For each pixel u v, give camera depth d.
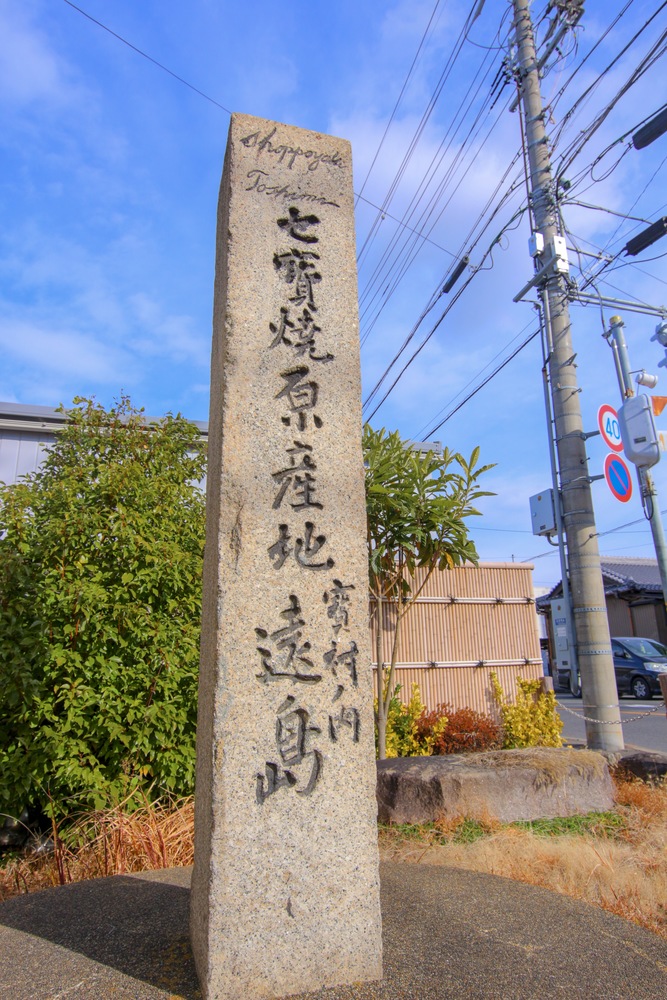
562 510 6.90
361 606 2.43
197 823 2.34
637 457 6.40
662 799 4.84
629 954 2.29
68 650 4.25
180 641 4.54
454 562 6.84
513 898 2.80
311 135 2.89
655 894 3.18
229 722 2.17
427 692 7.64
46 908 2.66
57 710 4.33
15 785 4.00
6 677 4.00
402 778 4.82
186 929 2.42
